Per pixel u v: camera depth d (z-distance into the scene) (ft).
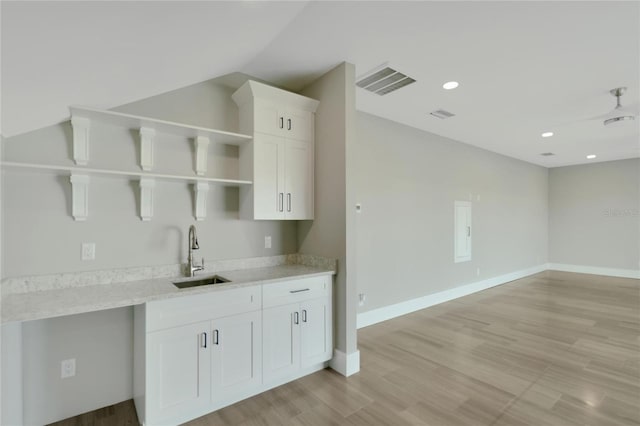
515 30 7.29
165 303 6.42
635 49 8.09
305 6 6.38
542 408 7.32
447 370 9.17
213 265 8.92
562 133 15.96
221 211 9.13
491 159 20.39
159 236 8.10
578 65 8.95
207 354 6.93
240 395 7.61
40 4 3.29
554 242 26.81
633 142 17.84
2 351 5.32
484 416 7.02
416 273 15.11
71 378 6.88
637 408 7.31
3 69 4.16
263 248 9.95
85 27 4.04
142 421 6.42
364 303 12.85
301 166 9.57
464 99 11.52
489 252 20.15
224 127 9.23
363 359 9.89
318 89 9.75
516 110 12.62
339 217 9.05
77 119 6.80
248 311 7.53
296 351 8.39
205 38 6.02
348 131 8.92
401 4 6.38
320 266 9.61
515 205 22.82
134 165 7.73
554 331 12.39
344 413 7.12
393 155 14.10
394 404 7.47
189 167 8.57
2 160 6.05
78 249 7.04
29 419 6.41
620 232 23.75
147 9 4.31
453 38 7.64
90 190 7.18
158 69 6.49
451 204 17.17
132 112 7.71
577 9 6.54
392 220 14.02
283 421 6.84
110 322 7.31
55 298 6.03
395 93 10.95
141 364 6.54
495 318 13.96
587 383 8.45
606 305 16.12
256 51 7.96
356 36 7.54
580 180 25.55
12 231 6.32
